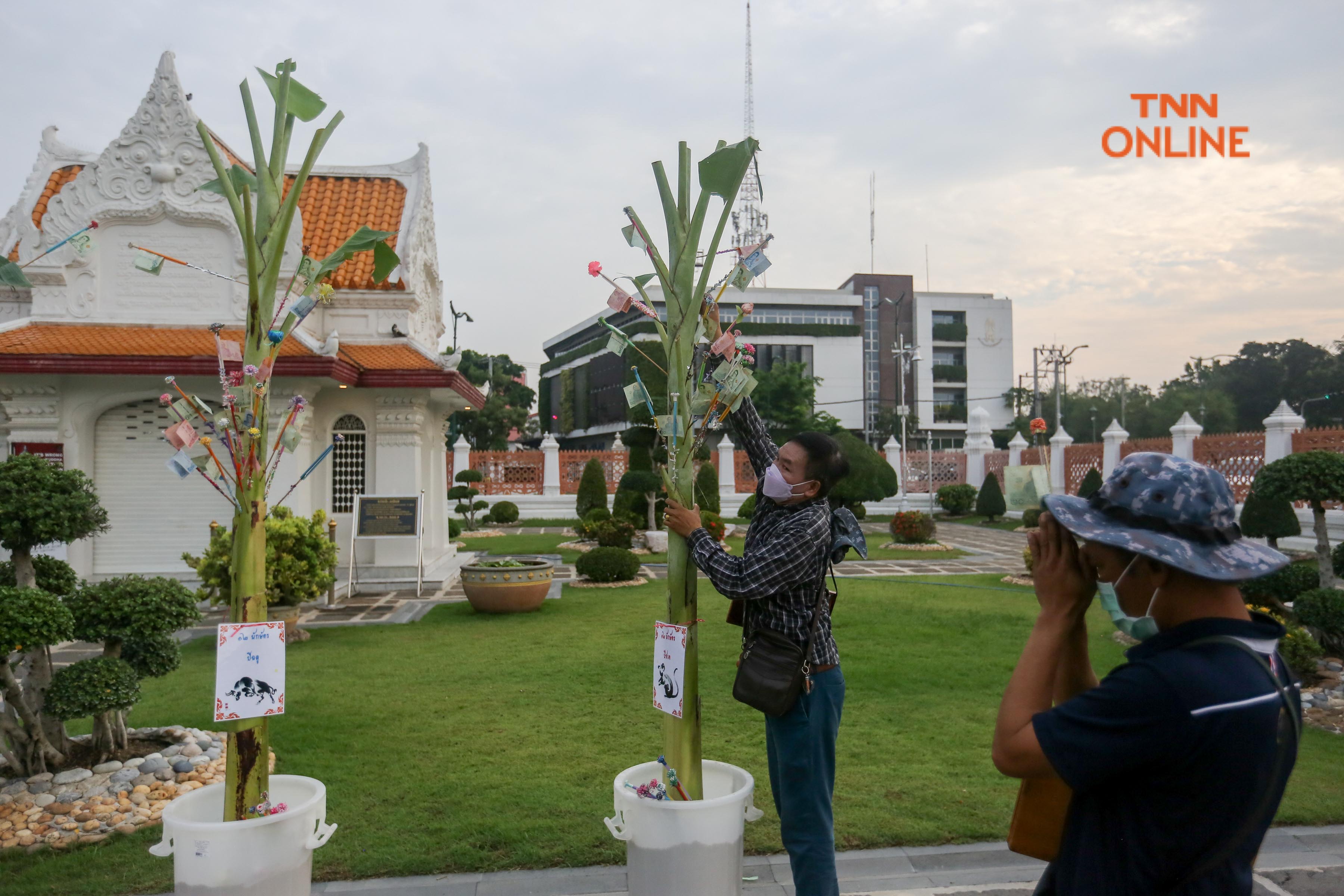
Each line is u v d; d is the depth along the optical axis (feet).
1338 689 21.59
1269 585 24.95
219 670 8.88
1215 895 4.74
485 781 15.60
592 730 18.74
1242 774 4.63
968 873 12.15
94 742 16.03
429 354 41.14
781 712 9.39
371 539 41.50
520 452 90.12
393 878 12.05
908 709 20.34
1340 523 51.39
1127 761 4.75
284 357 34.94
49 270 36.81
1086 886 4.96
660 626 9.80
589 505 71.31
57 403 36.22
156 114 37.60
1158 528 5.12
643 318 151.94
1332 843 13.04
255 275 9.48
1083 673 5.86
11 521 15.88
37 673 15.99
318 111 9.86
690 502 9.81
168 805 9.30
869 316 200.54
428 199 46.91
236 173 9.64
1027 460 89.61
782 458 9.98
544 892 11.62
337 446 41.24
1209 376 193.16
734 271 10.14
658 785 9.80
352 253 10.41
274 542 28.45
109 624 15.40
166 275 37.96
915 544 62.90
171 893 11.76
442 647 27.66
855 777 15.78
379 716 19.80
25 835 13.47
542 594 34.40
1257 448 59.21
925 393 201.36
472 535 74.02
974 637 28.81
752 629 10.12
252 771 9.09
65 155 42.52
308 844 9.14
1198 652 4.89
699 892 8.85
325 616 34.04
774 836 13.35
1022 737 5.08
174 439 9.13
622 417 165.48
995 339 205.77
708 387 9.93
